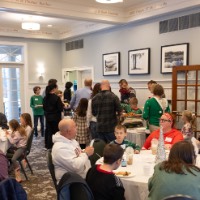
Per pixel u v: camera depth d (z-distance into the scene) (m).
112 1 4.48
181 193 1.61
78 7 5.61
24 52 8.53
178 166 1.71
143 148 3.34
